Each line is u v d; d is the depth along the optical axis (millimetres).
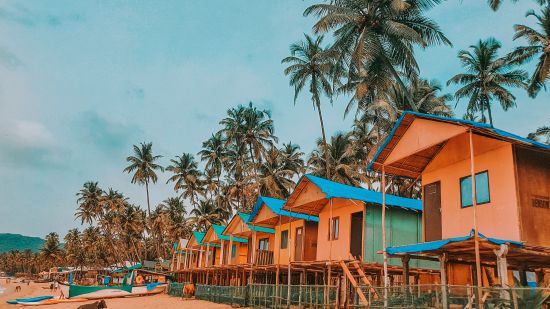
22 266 195250
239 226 35219
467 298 10703
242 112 57500
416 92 33156
